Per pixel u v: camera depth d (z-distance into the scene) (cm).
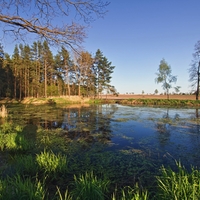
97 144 734
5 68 3609
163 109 2327
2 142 666
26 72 3959
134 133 949
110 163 530
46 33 389
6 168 470
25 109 2147
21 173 437
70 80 4197
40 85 3947
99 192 312
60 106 2633
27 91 4097
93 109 2252
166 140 810
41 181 409
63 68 3684
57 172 447
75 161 541
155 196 322
